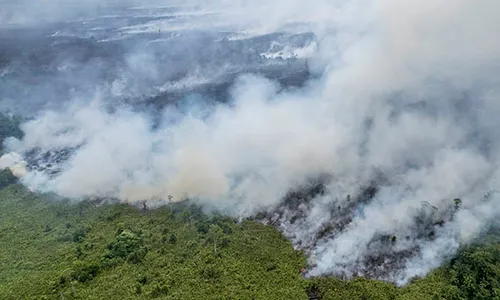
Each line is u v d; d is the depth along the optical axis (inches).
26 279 2522.1
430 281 2384.4
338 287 2372.0
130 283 2412.6
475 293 2231.8
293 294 2309.3
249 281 2407.7
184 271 2480.3
